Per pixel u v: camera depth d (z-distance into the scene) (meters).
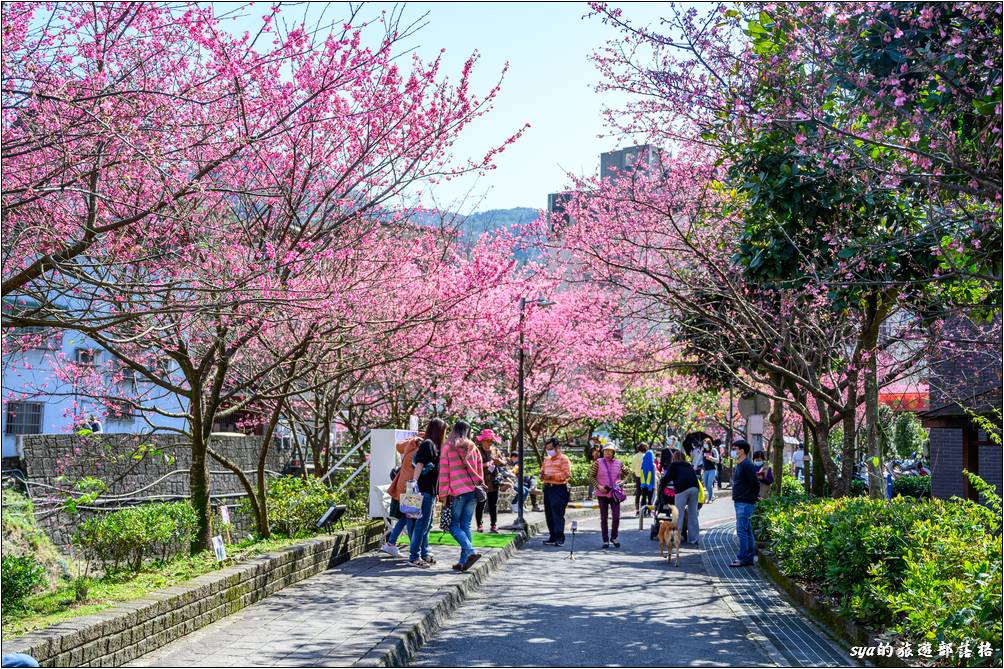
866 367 13.34
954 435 23.53
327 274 10.92
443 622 10.09
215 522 13.27
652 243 16.20
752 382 20.12
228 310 9.53
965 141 8.77
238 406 12.40
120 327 11.16
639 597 11.91
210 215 9.92
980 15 8.12
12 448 20.17
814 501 15.41
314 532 13.80
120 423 23.00
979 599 6.06
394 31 9.13
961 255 9.85
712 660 8.30
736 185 11.96
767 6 8.93
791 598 11.55
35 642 6.33
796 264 11.14
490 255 17.39
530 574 14.09
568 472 19.06
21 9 7.62
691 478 18.81
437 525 19.62
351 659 7.52
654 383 35.84
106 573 9.88
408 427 22.11
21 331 12.49
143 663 7.42
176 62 9.14
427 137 10.29
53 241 8.19
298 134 9.93
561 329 25.27
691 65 10.03
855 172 10.00
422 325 15.34
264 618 9.24
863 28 8.80
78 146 8.05
